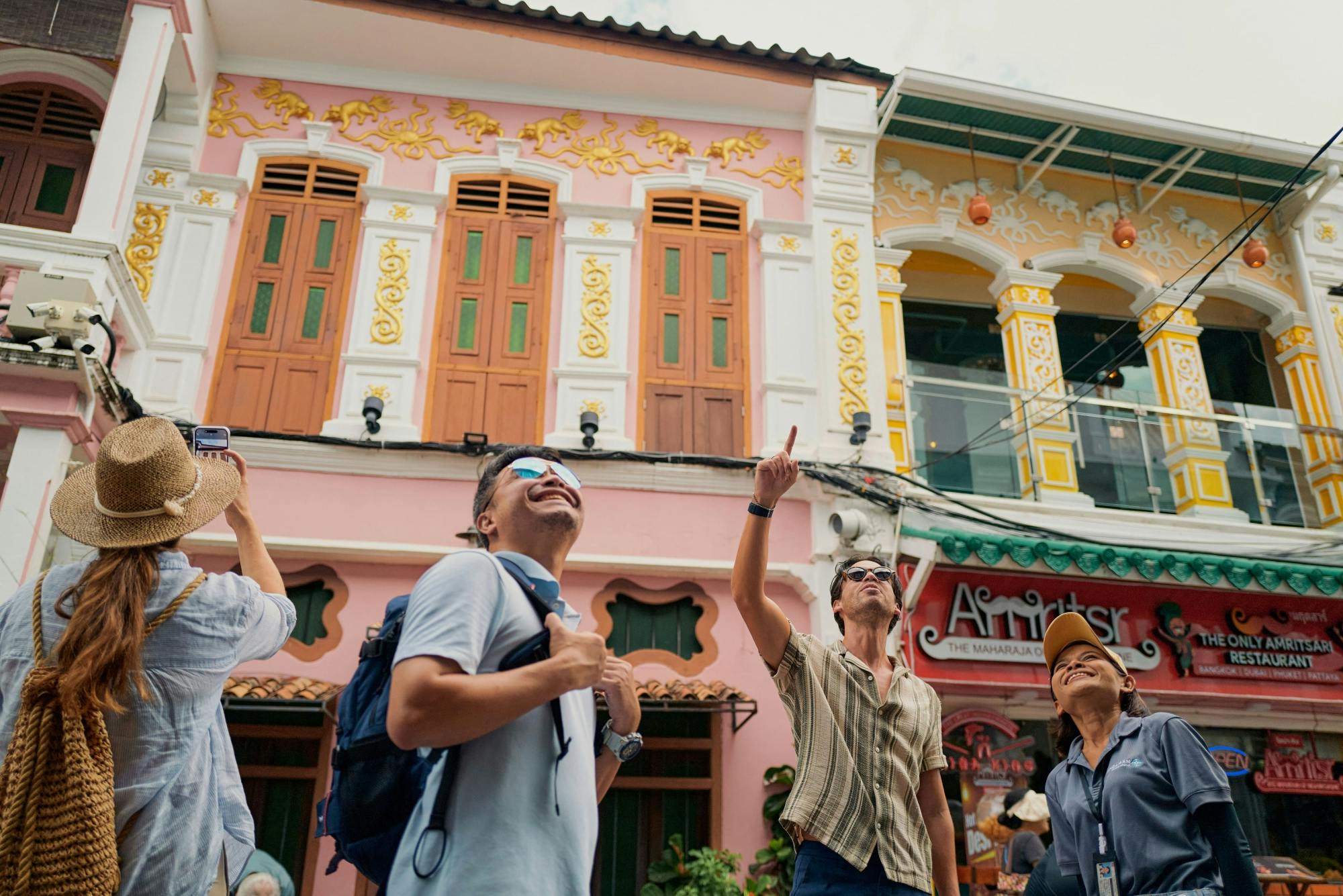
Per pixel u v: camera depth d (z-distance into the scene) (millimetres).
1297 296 11352
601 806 7668
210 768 2266
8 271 7207
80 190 8789
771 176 10000
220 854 2291
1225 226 11414
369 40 9391
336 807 2127
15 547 6371
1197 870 2926
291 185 9266
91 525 2256
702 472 8578
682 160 9914
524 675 1972
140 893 2068
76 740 1967
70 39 7918
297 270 8953
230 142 9250
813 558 8398
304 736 7449
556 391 8875
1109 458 9891
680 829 7652
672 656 8086
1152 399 10930
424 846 2010
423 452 8266
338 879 7105
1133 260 11016
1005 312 10625
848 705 3545
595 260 9312
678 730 7906
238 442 8078
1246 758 9422
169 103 9039
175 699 2152
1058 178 11156
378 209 9180
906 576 8531
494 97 9805
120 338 8094
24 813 1918
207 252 8750
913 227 10477
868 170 9961
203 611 2244
